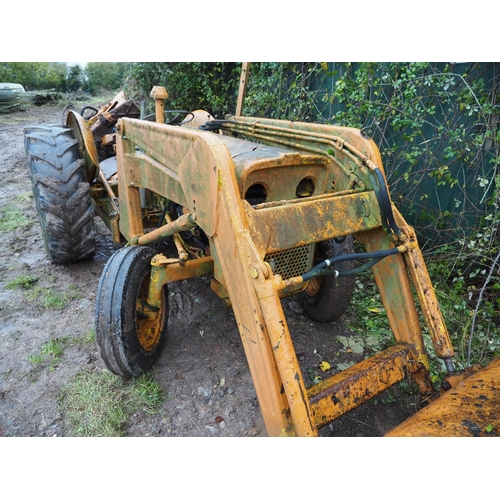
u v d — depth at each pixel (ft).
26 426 7.01
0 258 12.81
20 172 22.22
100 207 12.69
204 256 8.13
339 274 5.81
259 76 17.56
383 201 6.29
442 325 6.33
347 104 12.69
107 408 7.29
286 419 4.90
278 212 5.66
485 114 9.96
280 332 4.75
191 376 8.20
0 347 8.95
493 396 4.74
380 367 5.97
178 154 6.38
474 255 10.34
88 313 10.19
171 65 23.95
